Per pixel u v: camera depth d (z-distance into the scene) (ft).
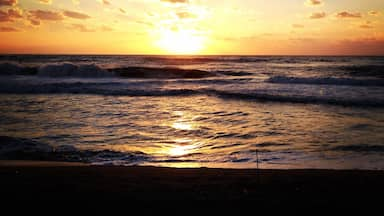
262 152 29.14
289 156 27.86
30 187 17.19
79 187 17.39
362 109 52.90
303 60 256.93
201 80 97.91
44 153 27.89
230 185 18.29
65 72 102.89
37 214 13.37
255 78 107.55
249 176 20.61
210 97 68.08
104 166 23.68
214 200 15.37
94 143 31.96
